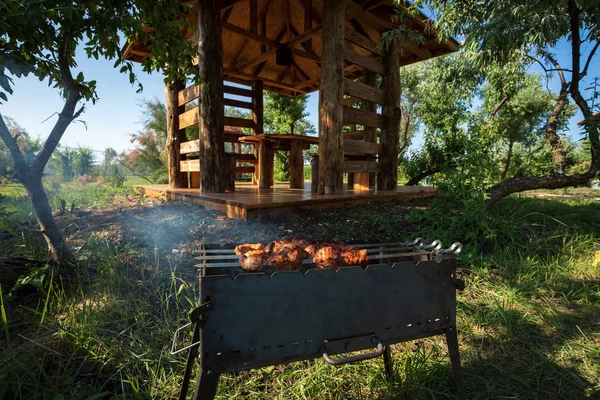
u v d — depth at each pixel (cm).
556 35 441
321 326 125
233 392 165
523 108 1052
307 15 629
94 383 164
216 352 114
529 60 715
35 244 320
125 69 220
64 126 237
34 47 192
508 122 1078
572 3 424
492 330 225
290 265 133
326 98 461
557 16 371
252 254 136
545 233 398
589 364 191
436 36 517
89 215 416
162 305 222
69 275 252
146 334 197
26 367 164
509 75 766
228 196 436
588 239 387
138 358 178
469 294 270
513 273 306
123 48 593
